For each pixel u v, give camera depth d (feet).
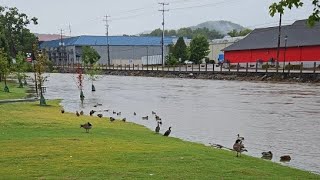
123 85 241.35
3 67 175.63
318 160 59.41
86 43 508.12
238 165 46.21
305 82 214.28
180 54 407.44
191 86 219.00
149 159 46.01
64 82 279.28
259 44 323.57
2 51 190.70
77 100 154.81
